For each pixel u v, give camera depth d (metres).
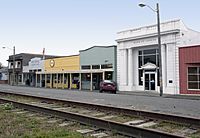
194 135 7.80
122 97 23.62
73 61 49.22
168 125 9.27
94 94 28.16
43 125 9.14
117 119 10.59
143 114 10.79
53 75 53.81
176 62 32.72
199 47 30.58
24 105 13.34
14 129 8.36
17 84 68.44
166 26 33.62
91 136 7.59
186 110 13.52
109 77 41.47
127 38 38.62
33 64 62.56
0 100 16.44
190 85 31.36
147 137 7.20
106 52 42.22
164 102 18.53
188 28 33.34
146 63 37.25
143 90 37.47
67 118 10.19
